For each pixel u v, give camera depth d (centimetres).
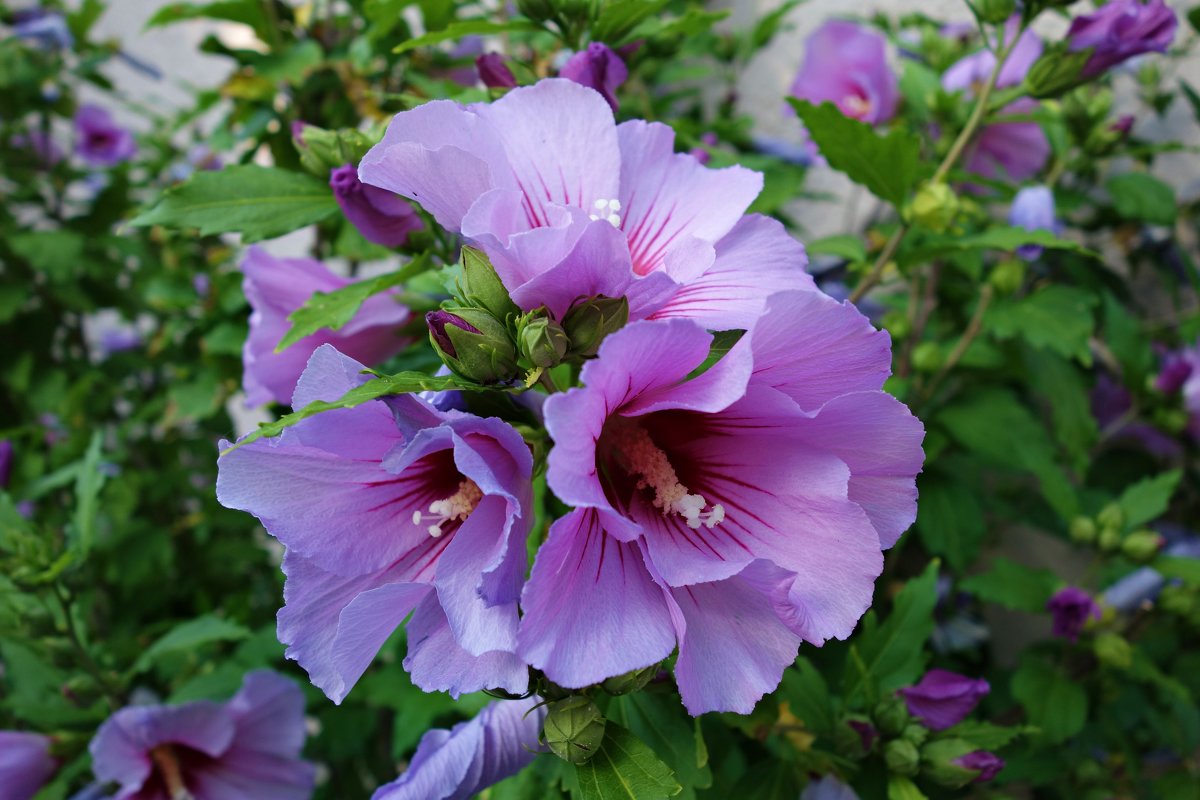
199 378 65
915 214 38
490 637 22
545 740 26
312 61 48
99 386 75
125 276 85
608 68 32
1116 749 54
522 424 26
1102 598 46
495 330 24
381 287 31
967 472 52
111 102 112
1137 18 36
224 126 51
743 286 25
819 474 23
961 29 55
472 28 35
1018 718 46
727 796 34
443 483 25
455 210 25
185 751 46
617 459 25
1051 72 37
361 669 23
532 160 26
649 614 22
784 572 21
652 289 23
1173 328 61
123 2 107
